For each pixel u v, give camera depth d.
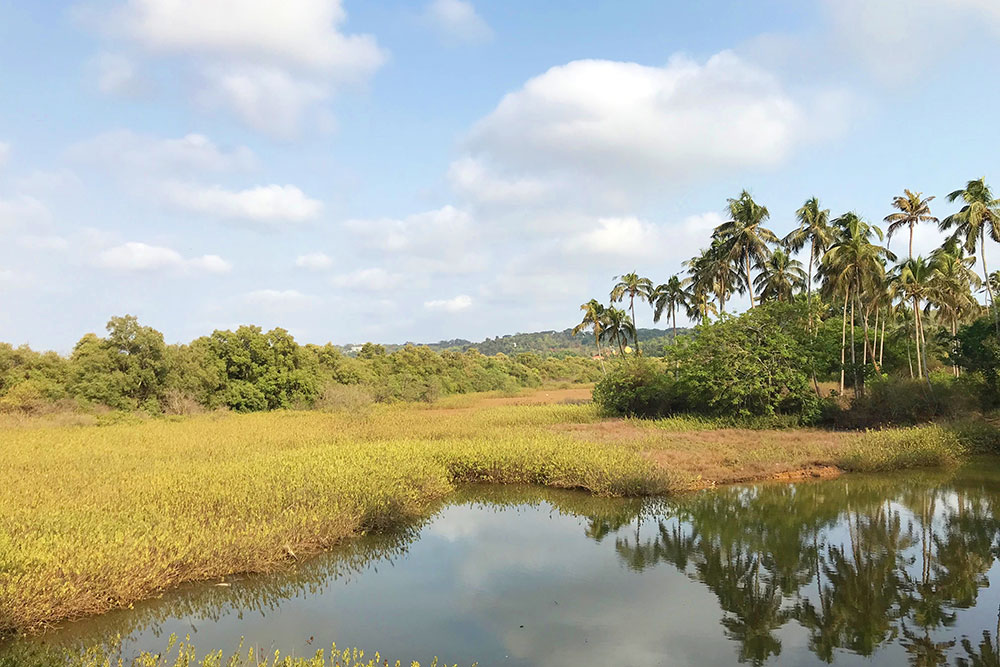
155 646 7.65
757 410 28.11
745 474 17.56
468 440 21.39
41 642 7.61
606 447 19.42
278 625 8.44
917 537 12.39
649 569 10.78
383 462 15.99
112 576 8.40
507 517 14.29
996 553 11.35
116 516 10.69
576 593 9.68
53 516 10.20
